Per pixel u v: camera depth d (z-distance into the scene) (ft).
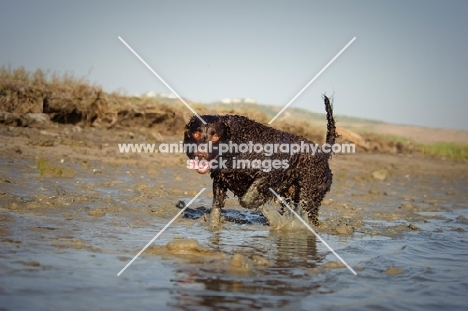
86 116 61.57
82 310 14.38
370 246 25.70
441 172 77.00
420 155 98.99
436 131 172.35
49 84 63.26
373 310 16.10
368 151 91.45
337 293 17.66
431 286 19.07
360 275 20.11
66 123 60.44
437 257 24.00
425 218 36.24
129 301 15.40
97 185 36.83
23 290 15.56
